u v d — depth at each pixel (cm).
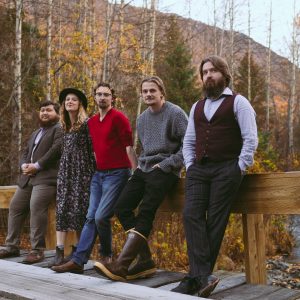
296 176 334
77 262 386
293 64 2870
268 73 2936
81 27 1410
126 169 404
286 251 909
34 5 1208
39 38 1222
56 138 473
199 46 2527
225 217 319
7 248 495
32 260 456
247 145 314
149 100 369
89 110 1078
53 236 535
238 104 318
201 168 330
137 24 1294
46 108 487
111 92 412
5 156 1037
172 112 367
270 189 346
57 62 1290
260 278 367
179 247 657
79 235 441
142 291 298
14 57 1110
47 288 310
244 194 358
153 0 1441
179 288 313
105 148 401
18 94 1043
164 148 367
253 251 366
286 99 3466
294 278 677
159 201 356
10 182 992
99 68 1315
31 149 496
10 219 500
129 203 369
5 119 1085
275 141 2786
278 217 927
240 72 3041
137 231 344
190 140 342
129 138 402
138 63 1298
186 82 1936
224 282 358
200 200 326
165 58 1902
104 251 405
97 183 409
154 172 361
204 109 332
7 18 1195
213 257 319
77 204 413
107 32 1288
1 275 357
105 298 280
